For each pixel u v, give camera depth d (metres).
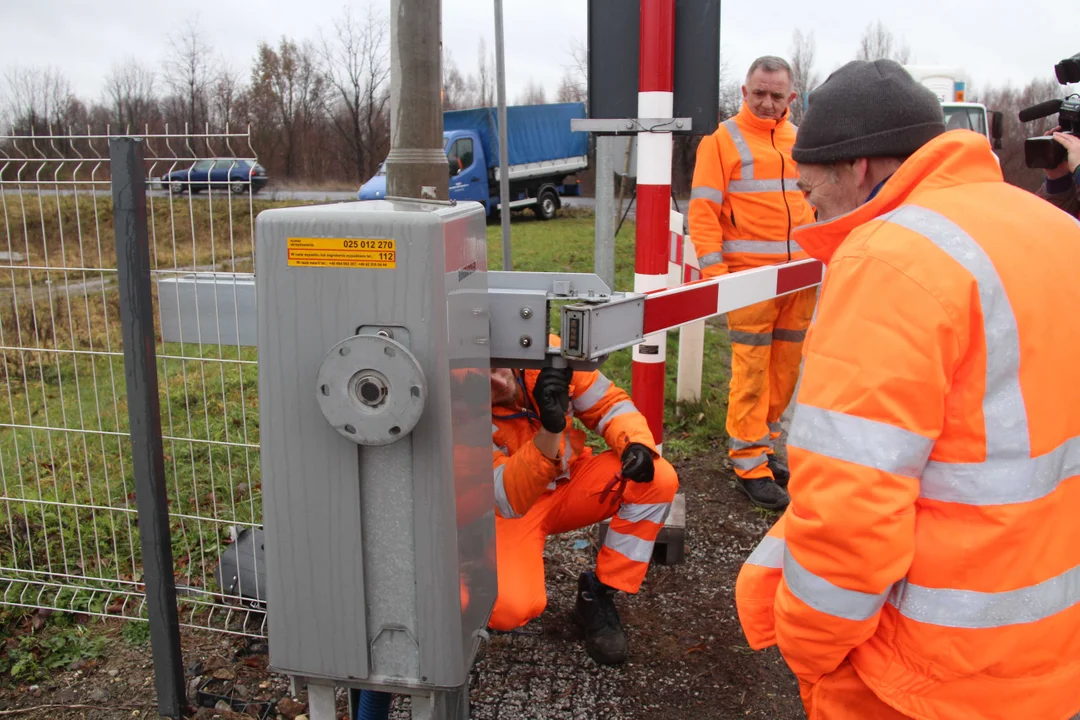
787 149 3.97
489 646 2.92
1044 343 1.40
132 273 2.25
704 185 3.96
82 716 2.55
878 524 1.33
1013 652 1.43
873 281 1.38
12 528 3.25
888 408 1.34
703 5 2.95
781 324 4.05
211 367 5.84
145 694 2.65
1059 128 3.51
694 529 3.80
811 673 1.57
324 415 1.53
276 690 2.66
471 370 1.67
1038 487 1.41
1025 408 1.38
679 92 3.02
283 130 43.25
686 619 3.10
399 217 1.46
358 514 1.58
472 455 1.69
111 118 36.62
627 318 2.07
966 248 1.38
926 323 1.33
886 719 1.58
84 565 3.01
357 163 43.34
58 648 2.84
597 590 2.86
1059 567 1.46
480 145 21.02
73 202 3.04
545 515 2.70
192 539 3.46
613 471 2.76
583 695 2.67
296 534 1.63
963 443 1.39
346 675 1.67
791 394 4.18
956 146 1.50
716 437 4.88
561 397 2.02
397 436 1.50
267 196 13.23
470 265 1.65
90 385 5.55
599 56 3.05
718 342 7.45
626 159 4.93
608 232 4.96
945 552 1.42
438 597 1.60
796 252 4.02
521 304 1.92
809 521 1.40
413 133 2.62
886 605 1.51
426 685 1.65
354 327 1.51
